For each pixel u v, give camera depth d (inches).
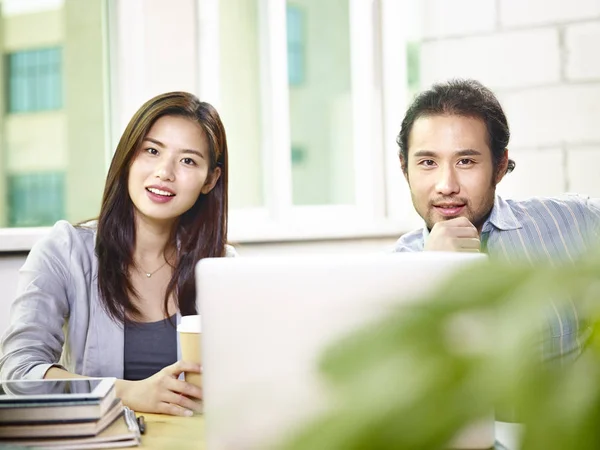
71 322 69.7
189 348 52.3
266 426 36.7
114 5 104.8
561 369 9.7
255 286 37.2
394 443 9.0
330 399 9.6
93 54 105.3
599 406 9.2
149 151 69.9
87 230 73.5
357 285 36.4
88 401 44.0
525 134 107.6
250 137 115.6
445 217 66.8
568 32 104.3
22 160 103.0
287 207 117.0
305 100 119.0
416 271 35.9
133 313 69.9
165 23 104.4
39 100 103.7
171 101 70.9
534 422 9.1
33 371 59.6
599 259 10.1
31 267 69.2
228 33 112.7
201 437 46.0
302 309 36.8
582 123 104.6
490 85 109.0
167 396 52.6
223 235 74.5
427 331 9.4
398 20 121.4
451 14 111.2
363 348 9.4
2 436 43.6
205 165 71.2
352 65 122.5
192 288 71.9
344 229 114.0
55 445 43.6
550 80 105.7
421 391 9.1
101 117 106.0
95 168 106.0
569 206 73.5
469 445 37.1
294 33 117.7
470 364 9.2
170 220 71.0
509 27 107.5
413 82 121.7
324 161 120.9
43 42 103.8
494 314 9.5
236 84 113.8
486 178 66.8
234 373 37.4
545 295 9.5
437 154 66.2
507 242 69.7
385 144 122.6
